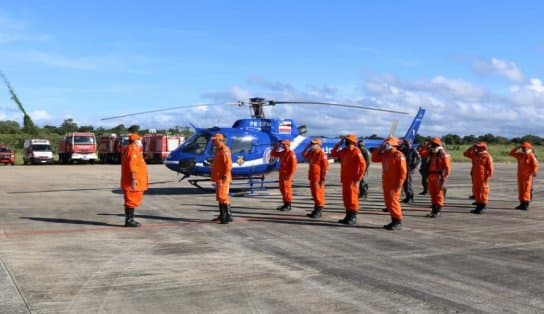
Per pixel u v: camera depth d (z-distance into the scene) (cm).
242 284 612
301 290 588
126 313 508
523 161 1318
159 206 1351
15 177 2514
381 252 792
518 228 1027
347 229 1004
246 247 827
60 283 612
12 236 914
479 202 1248
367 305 534
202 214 1202
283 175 1258
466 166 3753
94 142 4488
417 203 1453
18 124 8638
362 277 645
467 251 803
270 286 604
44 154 4394
